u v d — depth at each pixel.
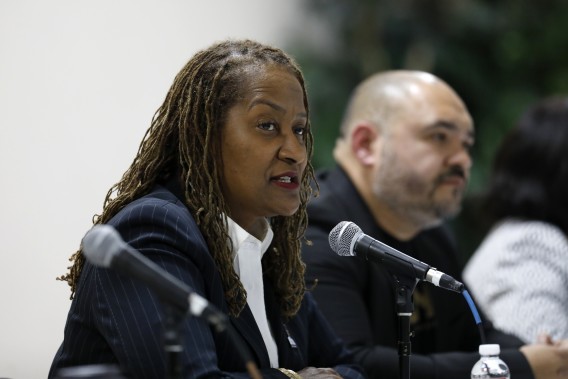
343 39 18.92
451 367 8.27
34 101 13.84
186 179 6.10
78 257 6.22
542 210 10.29
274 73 6.18
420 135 9.28
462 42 19.75
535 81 20.06
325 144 17.75
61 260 13.81
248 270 6.30
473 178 18.52
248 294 6.31
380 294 8.79
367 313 8.74
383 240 9.35
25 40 13.81
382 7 19.06
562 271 9.87
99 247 4.45
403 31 19.28
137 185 6.21
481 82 19.55
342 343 7.28
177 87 6.21
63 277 6.34
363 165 9.38
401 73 9.75
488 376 6.36
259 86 6.10
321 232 8.76
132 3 14.80
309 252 8.61
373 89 9.61
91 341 5.80
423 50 19.14
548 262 9.87
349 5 18.86
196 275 5.82
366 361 8.20
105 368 4.48
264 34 17.58
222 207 6.10
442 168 9.29
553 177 10.32
